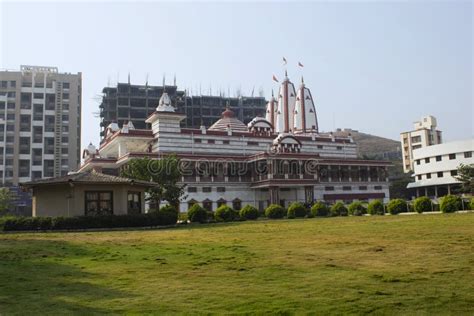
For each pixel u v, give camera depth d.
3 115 115.38
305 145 87.69
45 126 119.38
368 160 85.50
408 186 107.56
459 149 96.56
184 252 17.59
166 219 39.69
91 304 9.57
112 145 77.38
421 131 146.75
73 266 14.71
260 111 154.50
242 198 73.06
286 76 101.75
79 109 126.31
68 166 120.00
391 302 9.05
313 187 76.69
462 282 10.62
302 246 18.59
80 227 34.69
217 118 146.62
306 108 97.56
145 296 10.17
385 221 33.91
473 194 82.62
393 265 13.23
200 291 10.52
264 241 21.28
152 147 75.25
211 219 48.19
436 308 8.55
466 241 18.08
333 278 11.54
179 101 139.88
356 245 18.28
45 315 8.77
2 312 9.03
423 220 32.72
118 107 132.00
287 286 10.77
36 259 16.47
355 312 8.47
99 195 37.41
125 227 36.19
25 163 116.31
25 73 119.88
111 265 14.73
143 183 39.50
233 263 14.48
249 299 9.61
